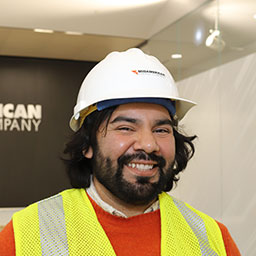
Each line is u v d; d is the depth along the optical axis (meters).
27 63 6.38
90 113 1.33
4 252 1.15
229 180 3.44
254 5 3.06
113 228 1.23
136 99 1.22
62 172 6.43
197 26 3.96
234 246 1.41
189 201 4.12
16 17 4.33
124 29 4.61
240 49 3.28
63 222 1.22
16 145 6.32
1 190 6.25
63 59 6.46
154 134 1.23
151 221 1.28
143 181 1.19
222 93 3.55
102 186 1.27
